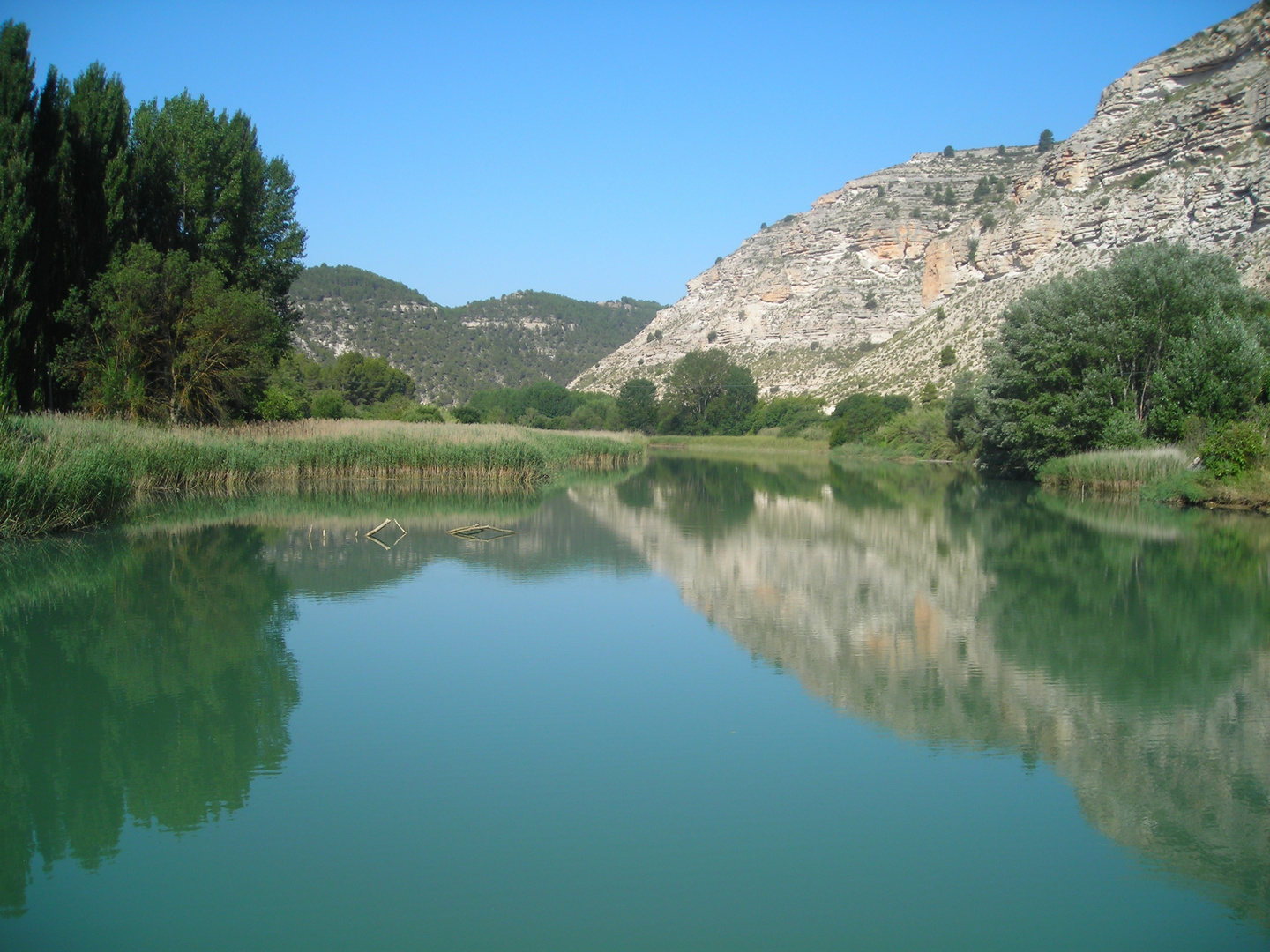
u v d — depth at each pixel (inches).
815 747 386.3
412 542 904.9
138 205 1375.5
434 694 449.7
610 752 379.2
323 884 276.8
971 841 306.7
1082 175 3540.8
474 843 301.9
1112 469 1387.8
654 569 791.7
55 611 602.2
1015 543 951.6
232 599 645.3
